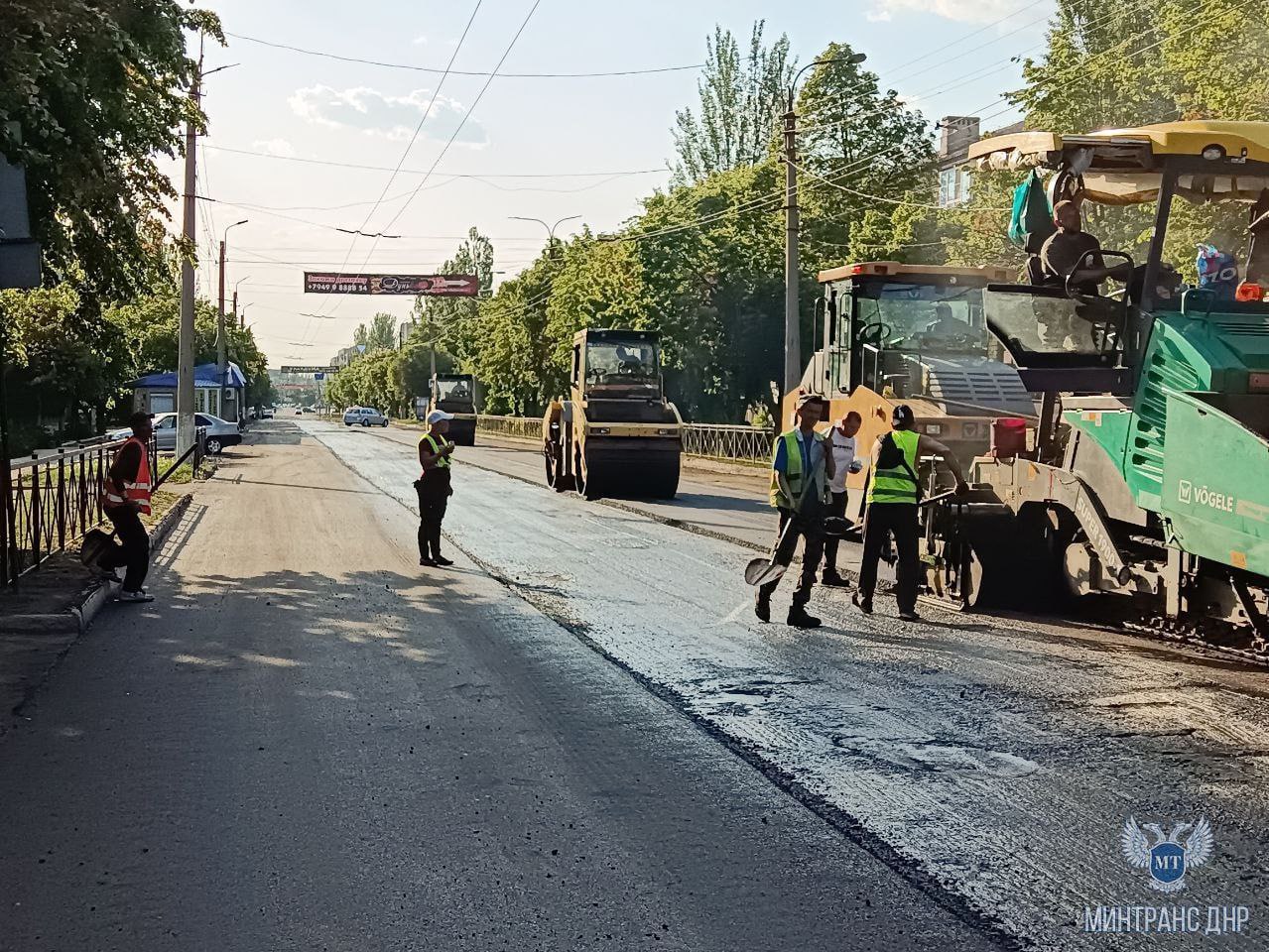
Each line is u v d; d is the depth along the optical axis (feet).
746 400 153.28
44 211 41.57
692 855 16.60
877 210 144.05
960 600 36.68
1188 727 22.99
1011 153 31.53
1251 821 17.88
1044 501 33.24
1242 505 25.02
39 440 125.18
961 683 26.81
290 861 16.42
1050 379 30.63
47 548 45.06
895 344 49.49
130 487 38.11
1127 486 29.35
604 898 15.10
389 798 19.08
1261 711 24.14
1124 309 29.91
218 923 14.40
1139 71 82.38
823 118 145.18
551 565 46.68
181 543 53.93
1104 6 100.07
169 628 33.81
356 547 52.47
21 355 68.08
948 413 44.14
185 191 100.27
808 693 25.99
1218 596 27.07
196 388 200.03
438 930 14.19
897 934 14.06
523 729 23.22
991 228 98.63
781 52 204.74
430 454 46.55
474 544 53.52
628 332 82.07
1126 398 29.71
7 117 32.99
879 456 35.37
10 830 17.65
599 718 24.04
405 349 397.60
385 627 33.86
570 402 84.74
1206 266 29.55
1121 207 32.09
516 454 158.20
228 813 18.38
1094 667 28.32
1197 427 26.55
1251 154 28.86
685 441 141.59
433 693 26.12
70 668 28.60
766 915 14.57
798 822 17.92
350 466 120.37
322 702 25.34
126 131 42.22
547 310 214.90
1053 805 18.61
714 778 20.08
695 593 39.83
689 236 149.38
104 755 21.50
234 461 130.62
